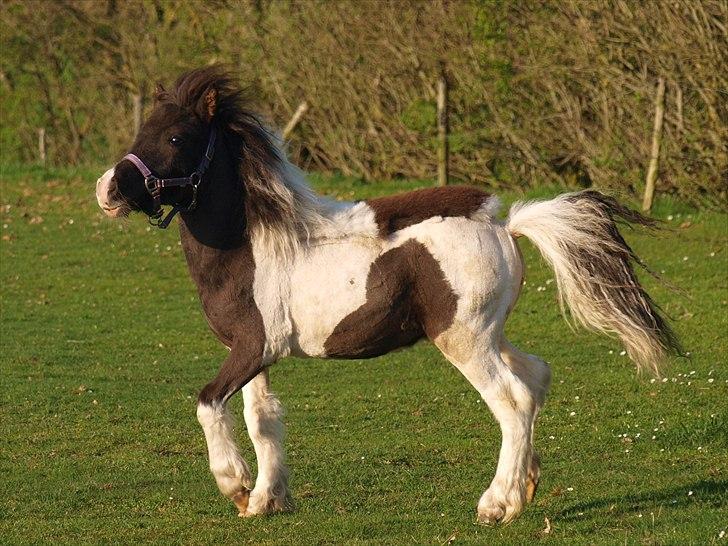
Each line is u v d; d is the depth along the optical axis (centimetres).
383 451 1221
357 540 917
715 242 2158
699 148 2405
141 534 959
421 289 957
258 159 971
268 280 966
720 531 887
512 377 957
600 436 1255
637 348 973
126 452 1237
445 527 955
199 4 3216
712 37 2373
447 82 2706
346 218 976
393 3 2884
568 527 940
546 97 2686
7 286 2134
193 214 973
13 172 3155
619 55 2475
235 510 1028
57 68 3581
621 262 980
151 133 961
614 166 2525
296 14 3044
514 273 971
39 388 1505
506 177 2767
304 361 1647
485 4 2664
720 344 1617
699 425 1259
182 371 1608
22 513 1030
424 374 1566
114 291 2103
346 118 3017
